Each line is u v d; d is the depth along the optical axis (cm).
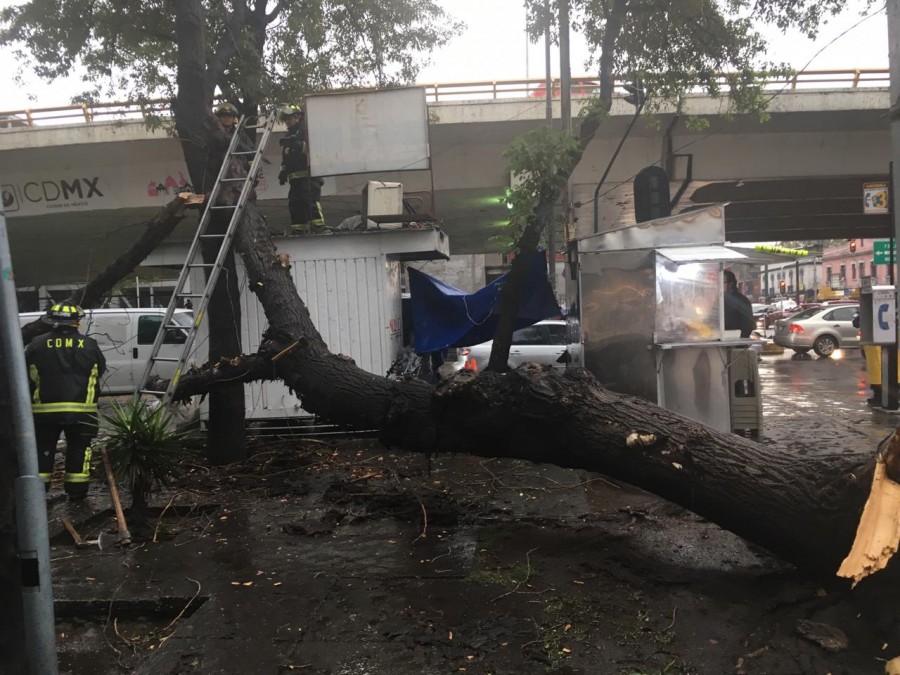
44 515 240
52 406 570
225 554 454
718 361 683
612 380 690
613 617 343
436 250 838
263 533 494
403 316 980
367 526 503
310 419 833
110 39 940
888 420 898
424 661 306
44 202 1838
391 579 399
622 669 296
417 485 609
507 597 368
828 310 1991
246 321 832
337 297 837
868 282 984
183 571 426
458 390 468
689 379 683
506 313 662
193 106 711
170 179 1788
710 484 383
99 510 557
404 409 512
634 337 686
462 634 329
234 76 852
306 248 839
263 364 614
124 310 1298
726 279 765
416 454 729
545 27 838
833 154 1739
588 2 794
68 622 384
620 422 418
